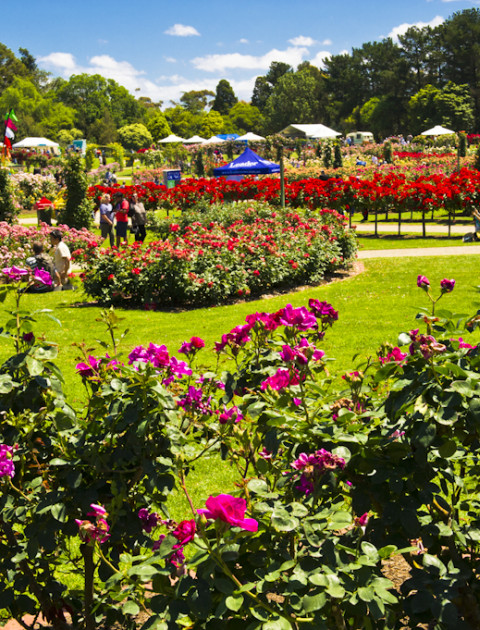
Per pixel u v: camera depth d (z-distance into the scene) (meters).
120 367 2.25
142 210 19.33
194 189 23.75
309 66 152.00
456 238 19.11
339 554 1.89
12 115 33.22
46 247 17.09
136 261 12.06
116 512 2.18
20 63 153.50
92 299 12.57
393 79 108.75
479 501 2.59
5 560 2.39
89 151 75.44
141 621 2.80
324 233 14.84
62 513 2.14
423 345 2.03
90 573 2.43
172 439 2.24
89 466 2.33
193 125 145.50
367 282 12.82
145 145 120.56
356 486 2.16
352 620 2.09
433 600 1.90
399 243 19.05
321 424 2.19
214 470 4.93
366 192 20.39
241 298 12.44
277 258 12.89
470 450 2.34
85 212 22.58
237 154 79.31
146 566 1.86
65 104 150.62
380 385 2.82
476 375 2.02
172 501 4.46
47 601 2.48
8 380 2.31
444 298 10.55
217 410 2.80
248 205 19.33
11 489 2.32
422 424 1.99
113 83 154.75
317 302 2.98
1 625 3.12
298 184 21.06
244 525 1.64
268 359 2.64
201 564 1.77
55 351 2.41
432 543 2.12
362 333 8.63
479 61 100.38
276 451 2.28
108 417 2.25
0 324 10.18
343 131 127.19
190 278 11.63
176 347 8.53
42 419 2.31
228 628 1.88
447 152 59.28
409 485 2.09
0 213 24.86
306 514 1.93
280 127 121.81
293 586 1.79
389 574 3.19
